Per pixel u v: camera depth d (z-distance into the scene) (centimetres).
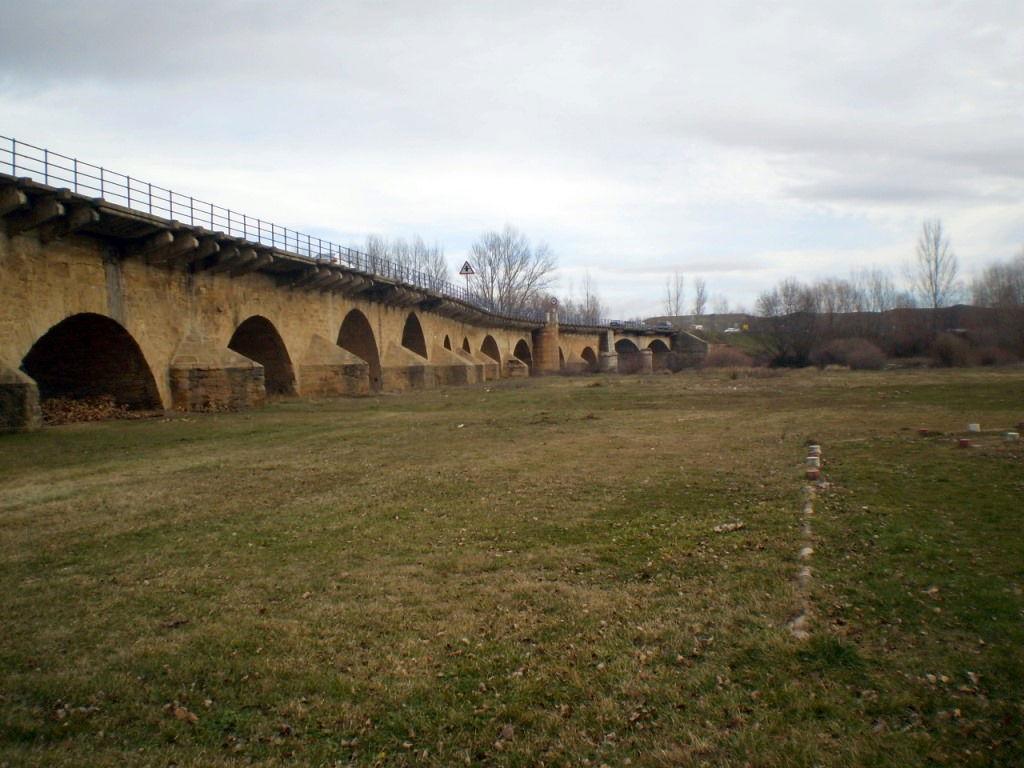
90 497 1316
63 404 2808
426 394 4550
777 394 3975
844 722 494
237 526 1096
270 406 3459
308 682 579
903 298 10631
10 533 1060
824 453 1725
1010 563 800
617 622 680
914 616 660
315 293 4441
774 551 879
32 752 488
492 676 582
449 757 476
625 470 1548
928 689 532
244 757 481
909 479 1323
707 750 470
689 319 17600
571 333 10688
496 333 8606
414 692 560
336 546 978
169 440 2155
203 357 3172
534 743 488
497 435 2297
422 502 1253
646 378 6556
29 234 2345
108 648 653
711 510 1129
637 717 514
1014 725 482
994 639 609
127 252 2819
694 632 646
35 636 682
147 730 517
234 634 676
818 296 10206
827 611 677
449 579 828
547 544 962
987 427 2188
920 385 4331
